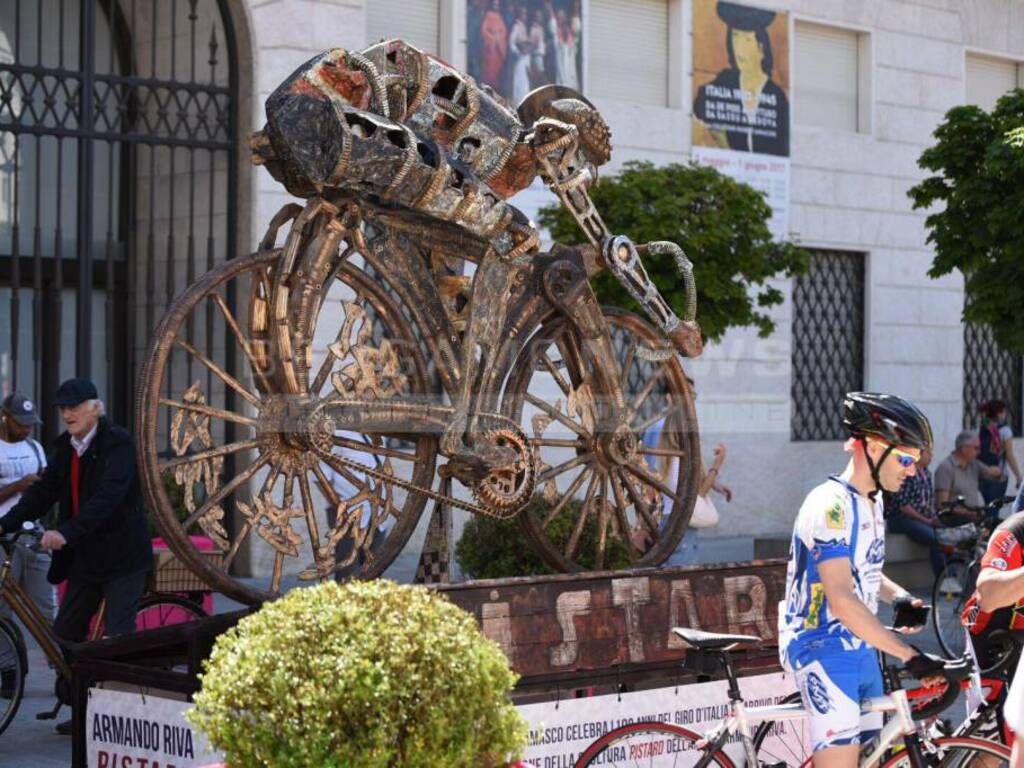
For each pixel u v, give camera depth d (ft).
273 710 12.19
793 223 60.75
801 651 16.72
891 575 42.70
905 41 65.10
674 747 18.67
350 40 46.68
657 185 40.37
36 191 41.98
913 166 65.26
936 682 18.92
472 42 50.85
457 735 12.34
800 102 62.39
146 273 45.68
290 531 19.93
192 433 19.25
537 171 21.94
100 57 46.50
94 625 26.78
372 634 12.37
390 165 19.27
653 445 27.53
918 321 65.57
